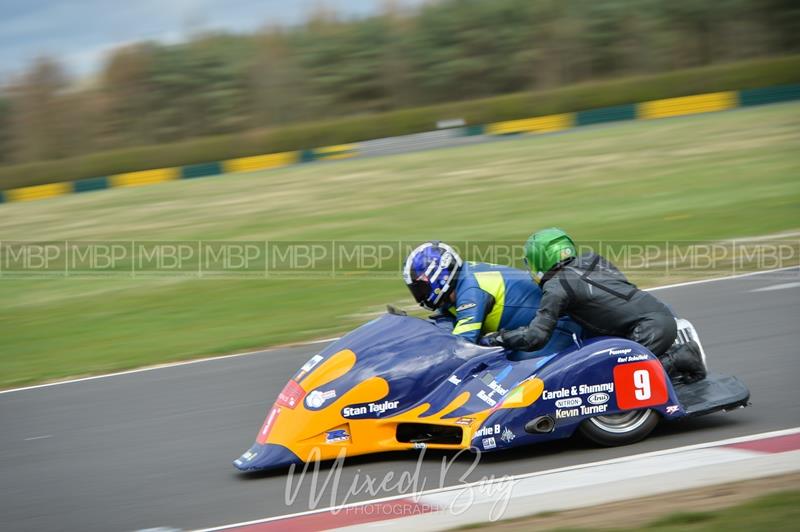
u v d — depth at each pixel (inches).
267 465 499.5
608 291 517.7
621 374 490.3
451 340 514.9
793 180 1545.3
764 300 844.6
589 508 407.8
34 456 604.4
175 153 3393.2
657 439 503.5
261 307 1081.4
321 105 4805.6
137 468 554.3
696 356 530.6
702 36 4640.8
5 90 4744.1
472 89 4800.7
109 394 754.8
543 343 501.7
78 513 485.1
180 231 1791.3
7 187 3348.9
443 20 4872.0
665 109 2915.8
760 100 2847.0
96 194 2844.5
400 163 2480.3
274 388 716.7
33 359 936.3
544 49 4803.2
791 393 573.6
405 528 410.3
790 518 355.9
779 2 4505.4
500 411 481.7
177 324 1040.2
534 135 2805.1
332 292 1124.5
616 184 1723.7
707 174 1707.7
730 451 470.3
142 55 4842.5
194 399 708.0
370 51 4854.8
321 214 1785.2
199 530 440.8
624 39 4707.2
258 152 3398.1
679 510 389.1
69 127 4722.0
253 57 4859.7
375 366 506.6
